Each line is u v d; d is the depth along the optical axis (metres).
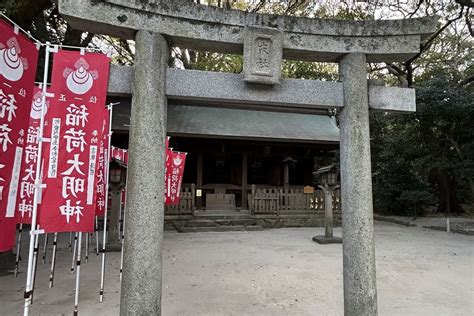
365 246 3.84
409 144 14.80
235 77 3.92
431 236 11.32
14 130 3.25
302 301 5.00
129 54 15.95
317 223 14.15
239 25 3.92
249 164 17.27
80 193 3.84
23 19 7.26
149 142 3.50
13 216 3.27
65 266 6.82
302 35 4.07
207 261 7.53
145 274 3.36
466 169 12.20
